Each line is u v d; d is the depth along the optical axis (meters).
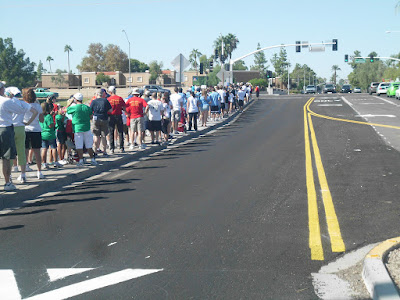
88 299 4.44
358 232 6.34
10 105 8.95
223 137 20.23
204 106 24.73
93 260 5.51
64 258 5.61
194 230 6.64
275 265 5.22
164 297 4.45
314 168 11.55
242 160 13.31
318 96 55.81
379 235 6.17
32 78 112.38
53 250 5.92
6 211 8.18
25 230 6.90
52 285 4.79
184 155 14.98
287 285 4.67
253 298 4.40
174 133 21.00
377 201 8.03
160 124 17.11
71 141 12.88
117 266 5.29
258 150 15.38
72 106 12.27
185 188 9.64
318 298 4.35
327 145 16.12
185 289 4.62
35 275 5.07
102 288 4.69
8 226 7.16
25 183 9.91
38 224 7.21
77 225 7.08
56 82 115.31
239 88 36.16
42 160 12.14
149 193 9.26
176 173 11.55
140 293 4.55
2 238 6.52
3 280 4.95
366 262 4.78
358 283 4.65
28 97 10.13
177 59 22.83
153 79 116.75
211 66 49.28
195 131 22.20
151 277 4.95
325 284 4.66
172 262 5.38
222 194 8.95
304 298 4.37
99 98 14.09
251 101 48.59
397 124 22.72
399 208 7.52
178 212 7.67
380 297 4.05
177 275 4.99
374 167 11.48
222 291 4.56
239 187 9.57
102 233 6.61
